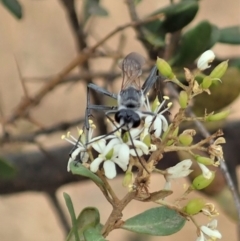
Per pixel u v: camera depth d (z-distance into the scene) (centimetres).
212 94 35
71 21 40
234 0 78
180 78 34
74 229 27
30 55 75
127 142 28
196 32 33
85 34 41
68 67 38
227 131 38
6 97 72
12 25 75
